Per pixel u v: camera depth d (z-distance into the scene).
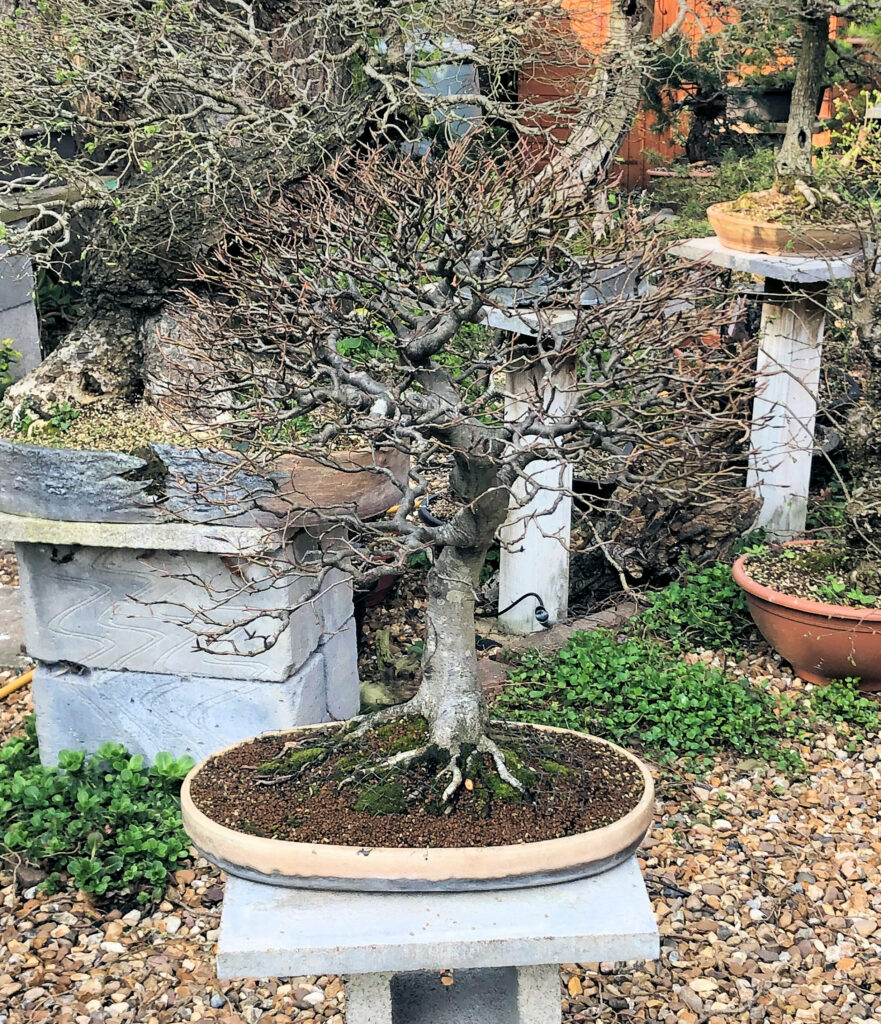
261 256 3.11
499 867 2.22
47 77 3.67
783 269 4.74
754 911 3.57
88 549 3.83
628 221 2.81
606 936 2.17
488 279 2.43
